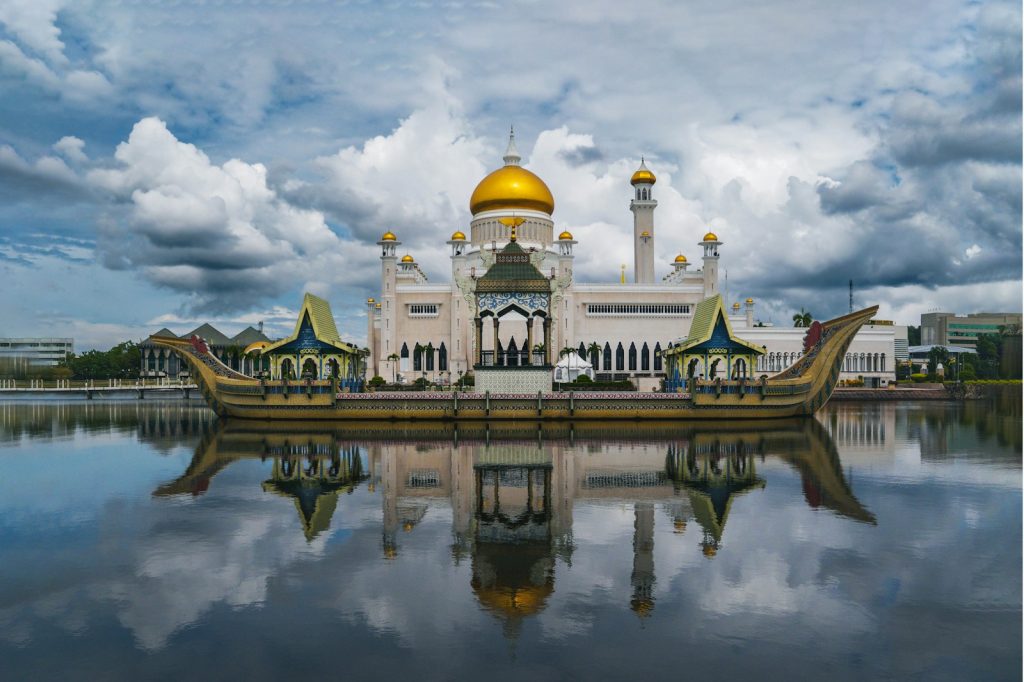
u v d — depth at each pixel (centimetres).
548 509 2564
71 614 1556
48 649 1381
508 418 6062
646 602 1608
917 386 12400
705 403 6134
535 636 1424
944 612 1552
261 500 2745
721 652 1353
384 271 10800
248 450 4300
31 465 3728
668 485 3048
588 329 10838
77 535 2212
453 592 1677
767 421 6278
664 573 1811
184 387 12019
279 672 1280
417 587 1714
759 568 1850
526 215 10775
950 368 14700
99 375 16488
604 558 1944
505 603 1603
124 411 8256
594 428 5616
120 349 17212
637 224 12156
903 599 1631
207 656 1347
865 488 2978
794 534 2197
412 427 5706
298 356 6356
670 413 6138
